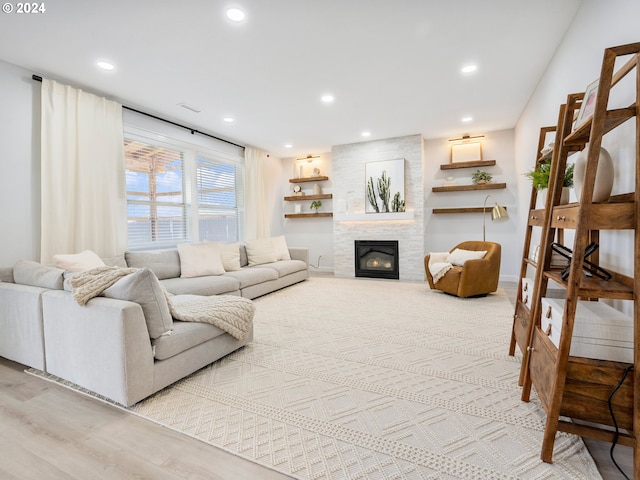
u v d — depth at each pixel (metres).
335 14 2.34
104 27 2.44
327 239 7.02
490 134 5.55
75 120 3.31
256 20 2.39
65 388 2.01
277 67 3.12
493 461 1.35
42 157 3.07
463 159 5.74
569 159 2.61
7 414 1.73
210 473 1.31
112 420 1.67
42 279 2.26
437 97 3.95
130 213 4.07
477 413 1.70
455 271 4.29
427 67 3.18
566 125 1.69
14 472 1.32
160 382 1.91
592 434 1.28
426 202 6.00
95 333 1.84
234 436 1.54
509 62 3.11
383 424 1.61
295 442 1.49
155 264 3.74
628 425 1.22
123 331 1.73
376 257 6.18
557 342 1.43
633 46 1.19
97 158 3.48
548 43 2.79
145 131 4.21
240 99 3.89
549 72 3.14
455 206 5.81
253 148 6.36
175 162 4.73
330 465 1.34
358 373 2.17
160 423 1.64
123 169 3.75
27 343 2.23
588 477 1.25
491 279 4.25
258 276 4.34
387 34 2.61
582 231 1.25
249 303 2.62
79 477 1.29
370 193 6.03
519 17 2.44
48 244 3.09
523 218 4.80
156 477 1.29
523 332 2.05
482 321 3.27
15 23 2.37
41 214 3.09
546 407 1.38
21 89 3.01
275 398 1.87
